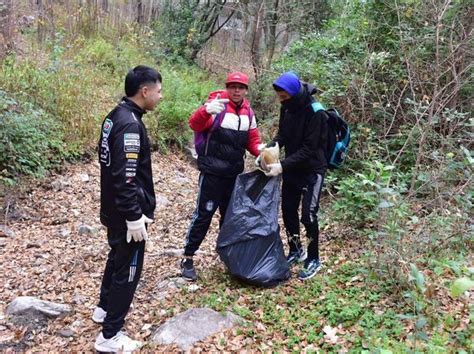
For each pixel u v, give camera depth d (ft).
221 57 52.24
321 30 40.93
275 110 31.19
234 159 13.82
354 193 16.69
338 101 22.49
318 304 12.44
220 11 49.62
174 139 29.91
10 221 18.66
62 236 18.11
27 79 24.93
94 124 25.88
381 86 21.77
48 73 26.48
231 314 12.02
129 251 10.50
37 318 12.54
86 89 27.68
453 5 19.56
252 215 13.47
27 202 19.99
